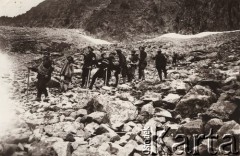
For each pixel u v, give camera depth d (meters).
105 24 84.12
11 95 13.24
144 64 18.44
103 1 103.12
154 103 10.85
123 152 7.45
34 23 110.25
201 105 10.17
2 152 7.28
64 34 55.44
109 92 13.80
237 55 24.98
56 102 12.03
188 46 43.53
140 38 81.69
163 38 51.53
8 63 27.97
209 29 82.31
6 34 48.00
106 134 8.34
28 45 42.84
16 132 8.00
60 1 111.31
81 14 99.50
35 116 9.90
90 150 7.34
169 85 13.61
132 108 10.15
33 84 16.50
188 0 87.88
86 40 53.75
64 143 7.38
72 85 16.64
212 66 18.89
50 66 12.91
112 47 42.78
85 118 9.42
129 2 89.75
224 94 10.21
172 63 28.95
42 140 7.69
